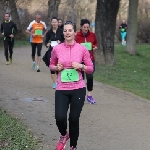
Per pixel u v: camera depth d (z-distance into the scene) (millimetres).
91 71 6445
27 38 38156
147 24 40531
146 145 7289
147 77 17594
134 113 9766
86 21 10195
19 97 10984
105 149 6977
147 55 27953
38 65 16453
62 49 6426
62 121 6285
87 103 10672
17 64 18766
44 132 7766
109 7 20109
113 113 9641
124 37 37750
